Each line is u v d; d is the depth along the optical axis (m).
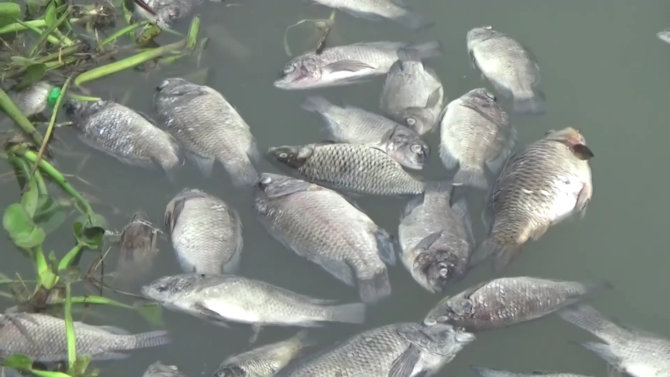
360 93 5.36
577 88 5.58
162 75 5.38
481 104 4.96
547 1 6.25
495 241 4.36
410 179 4.63
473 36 5.58
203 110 4.91
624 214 4.82
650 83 5.64
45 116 5.00
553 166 4.58
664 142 5.25
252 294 4.02
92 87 5.23
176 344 4.04
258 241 4.52
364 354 3.80
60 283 4.11
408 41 5.82
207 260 4.21
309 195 4.47
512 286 4.11
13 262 4.32
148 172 4.79
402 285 4.31
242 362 3.78
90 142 4.87
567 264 4.54
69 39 5.29
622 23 6.11
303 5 5.95
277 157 4.76
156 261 4.33
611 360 4.03
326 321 4.07
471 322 4.03
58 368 3.84
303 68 5.28
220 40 5.64
